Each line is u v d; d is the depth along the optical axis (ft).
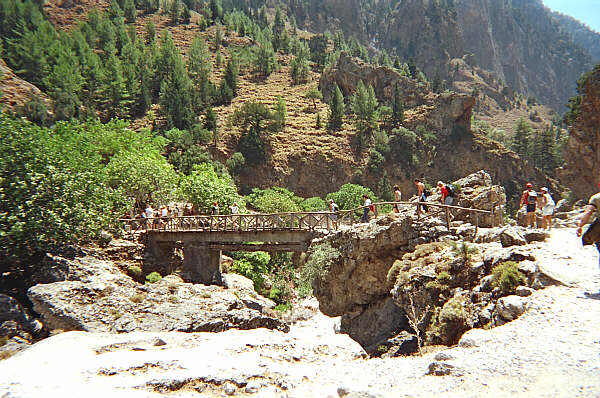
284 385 19.04
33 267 75.82
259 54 522.88
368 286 63.26
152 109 387.34
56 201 78.28
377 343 61.87
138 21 595.88
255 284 137.18
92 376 19.19
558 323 21.77
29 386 17.47
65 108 282.36
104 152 159.84
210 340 27.32
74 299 60.03
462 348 21.44
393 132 375.45
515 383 15.98
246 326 65.31
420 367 20.36
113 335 27.09
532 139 522.88
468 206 67.26
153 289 70.90
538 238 39.40
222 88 431.84
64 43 401.08
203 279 97.60
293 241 79.20
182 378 19.08
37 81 324.60
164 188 136.36
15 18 391.45
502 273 33.32
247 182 324.19
